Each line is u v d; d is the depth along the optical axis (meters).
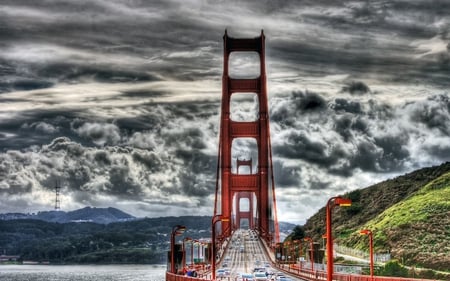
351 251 191.62
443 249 165.38
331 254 68.62
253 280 127.31
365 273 141.75
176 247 140.50
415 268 147.00
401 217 198.00
